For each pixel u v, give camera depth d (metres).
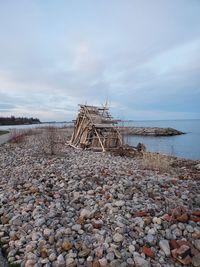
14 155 13.98
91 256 3.97
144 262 3.76
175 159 14.23
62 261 3.87
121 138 17.75
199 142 29.64
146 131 46.94
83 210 5.45
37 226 4.90
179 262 3.91
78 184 7.23
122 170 9.62
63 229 4.71
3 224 5.20
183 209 5.42
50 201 6.19
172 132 47.06
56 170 9.34
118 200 5.96
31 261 3.88
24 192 6.73
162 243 4.21
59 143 21.53
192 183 7.88
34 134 32.91
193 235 4.47
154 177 8.36
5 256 4.19
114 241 4.31
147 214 5.18
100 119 18.27
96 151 16.64
